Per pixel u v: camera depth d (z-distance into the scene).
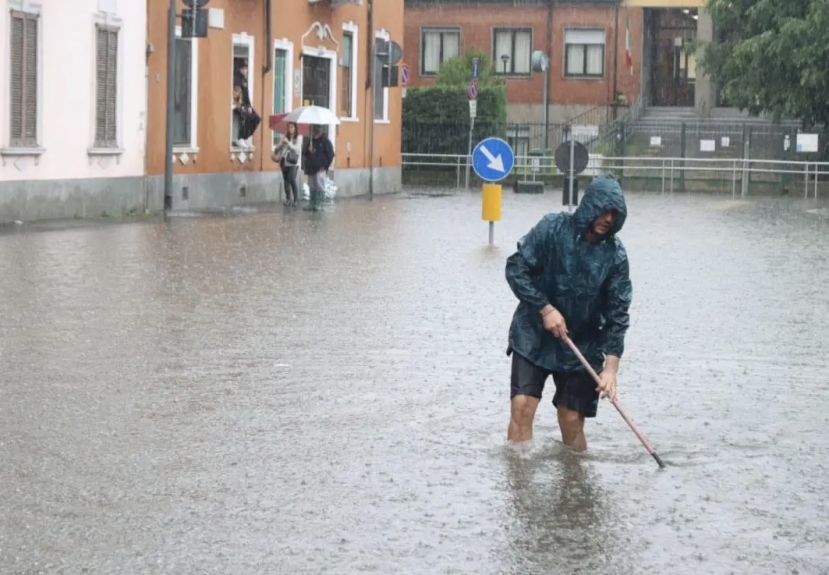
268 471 10.92
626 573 8.68
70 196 36.25
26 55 34.00
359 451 11.62
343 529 9.44
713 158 68.50
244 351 16.39
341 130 54.38
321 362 15.77
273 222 37.94
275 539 9.18
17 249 27.44
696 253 30.50
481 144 31.53
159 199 40.88
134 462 11.12
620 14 78.88
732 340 18.05
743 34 68.00
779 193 64.50
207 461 11.20
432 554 8.95
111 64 37.94
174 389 14.08
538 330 11.62
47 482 10.46
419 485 10.60
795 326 19.36
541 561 8.86
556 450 11.79
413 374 15.14
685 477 11.01
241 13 45.88
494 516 9.83
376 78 57.28
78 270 24.16
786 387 14.92
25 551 8.82
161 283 22.67
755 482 10.90
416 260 27.56
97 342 16.78
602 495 10.43
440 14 81.00
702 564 8.88
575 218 11.35
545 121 74.19
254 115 45.88
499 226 38.06
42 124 34.81
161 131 40.94
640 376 15.41
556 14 79.69
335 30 53.53
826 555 9.11
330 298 21.34
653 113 79.12
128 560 8.70
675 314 20.42
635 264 27.86
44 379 14.46
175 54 41.38
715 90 78.56
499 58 80.56
